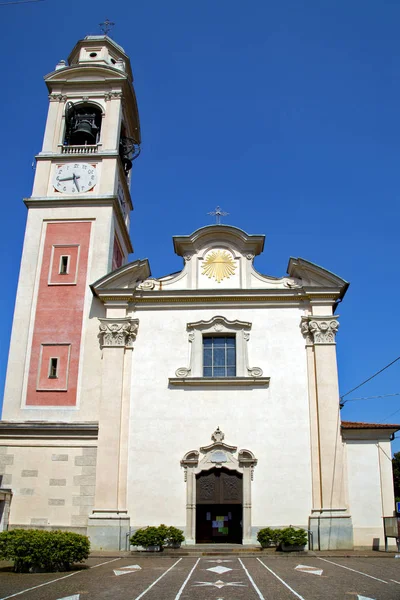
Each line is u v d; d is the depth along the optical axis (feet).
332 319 86.38
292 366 85.10
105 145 105.60
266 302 89.20
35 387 87.51
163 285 92.22
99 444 81.61
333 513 76.54
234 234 94.53
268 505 78.02
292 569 55.57
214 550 71.36
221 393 83.82
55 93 111.04
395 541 76.89
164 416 82.99
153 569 56.03
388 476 79.56
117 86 111.14
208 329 87.76
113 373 85.66
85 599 39.01
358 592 41.88
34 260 96.53
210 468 79.97
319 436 80.64
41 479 81.10
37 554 53.36
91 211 99.71
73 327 90.99
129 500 79.00
